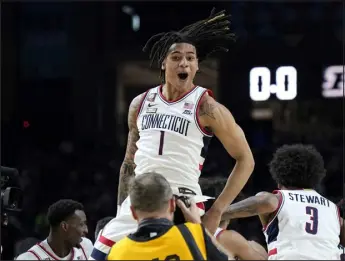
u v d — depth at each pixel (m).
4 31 17.44
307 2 17.41
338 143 16.53
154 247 4.59
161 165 5.19
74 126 17.89
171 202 4.75
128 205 5.37
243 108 16.89
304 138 16.69
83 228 6.70
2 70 17.58
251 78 16.94
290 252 5.39
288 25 17.41
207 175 12.63
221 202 5.21
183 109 5.25
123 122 17.64
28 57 17.80
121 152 17.09
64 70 17.88
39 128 17.88
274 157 5.95
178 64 5.24
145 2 17.38
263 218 5.73
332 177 14.41
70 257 6.75
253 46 17.16
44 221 13.23
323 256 5.40
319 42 17.31
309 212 5.54
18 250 7.43
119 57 17.61
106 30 17.61
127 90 17.69
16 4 17.53
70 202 6.71
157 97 5.43
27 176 16.41
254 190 13.98
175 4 17.36
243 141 5.27
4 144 17.14
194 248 4.59
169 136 5.20
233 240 5.43
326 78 17.22
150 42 5.67
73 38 17.75
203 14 17.23
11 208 6.00
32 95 17.89
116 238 5.30
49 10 17.67
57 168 16.84
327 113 17.03
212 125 5.23
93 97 17.84
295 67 17.23
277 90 17.06
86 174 16.50
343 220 5.86
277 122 16.89
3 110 17.41
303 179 5.73
